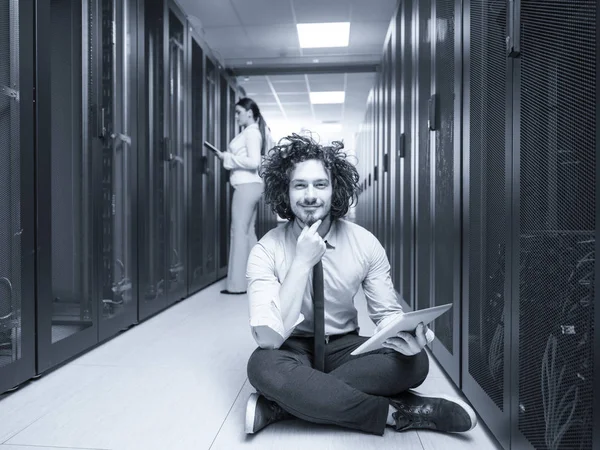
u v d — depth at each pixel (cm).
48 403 171
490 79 141
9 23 172
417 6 270
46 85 193
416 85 275
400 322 124
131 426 152
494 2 137
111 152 258
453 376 186
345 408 139
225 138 538
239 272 414
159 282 336
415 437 144
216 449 136
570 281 94
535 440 109
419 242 266
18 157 178
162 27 331
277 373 142
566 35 93
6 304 175
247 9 501
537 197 108
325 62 678
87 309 234
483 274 151
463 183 172
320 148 149
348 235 159
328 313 162
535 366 110
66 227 228
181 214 379
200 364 218
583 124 88
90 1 230
